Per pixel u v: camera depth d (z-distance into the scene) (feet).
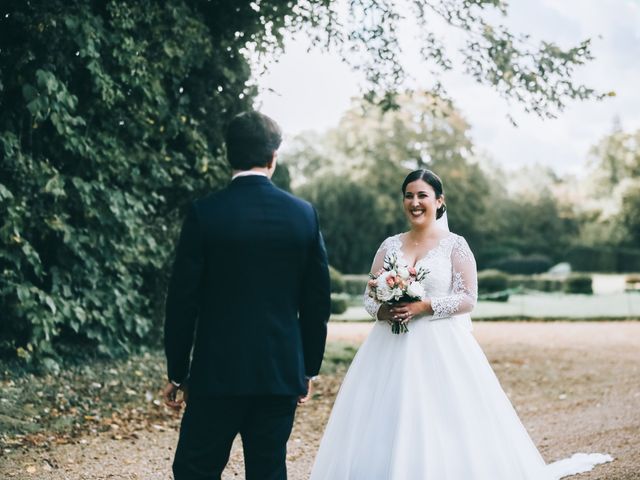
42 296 20.43
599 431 17.75
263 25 26.66
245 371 7.79
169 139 26.45
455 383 10.84
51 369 20.92
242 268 7.88
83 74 21.76
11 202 19.54
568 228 155.12
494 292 79.71
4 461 13.84
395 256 11.25
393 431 10.59
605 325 51.93
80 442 15.64
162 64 23.12
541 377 27.35
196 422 7.95
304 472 14.38
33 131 21.47
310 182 106.93
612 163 168.55
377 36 26.86
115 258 23.34
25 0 19.06
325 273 8.38
